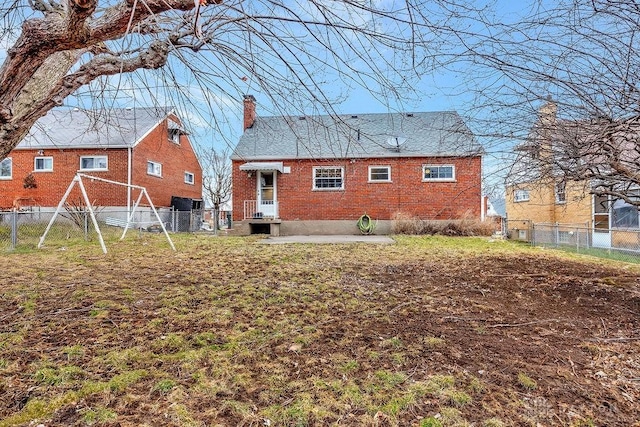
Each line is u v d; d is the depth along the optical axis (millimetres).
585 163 3551
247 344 2916
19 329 3156
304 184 14484
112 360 2572
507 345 2893
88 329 3188
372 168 14320
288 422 1888
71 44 2014
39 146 14742
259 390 2207
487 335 3111
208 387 2225
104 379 2303
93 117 4156
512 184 4309
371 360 2615
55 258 7012
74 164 15148
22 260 6742
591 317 3623
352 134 4105
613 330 3246
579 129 3322
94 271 5777
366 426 1857
